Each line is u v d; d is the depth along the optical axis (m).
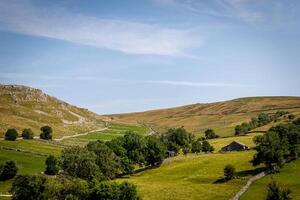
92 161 129.00
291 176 117.56
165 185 120.38
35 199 84.12
